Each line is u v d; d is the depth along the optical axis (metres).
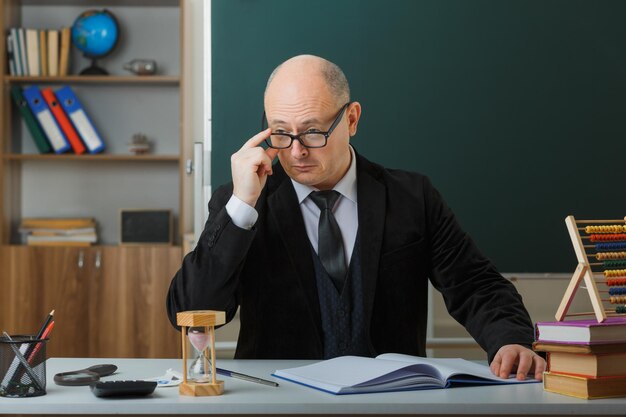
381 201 1.91
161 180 3.99
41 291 3.59
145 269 3.60
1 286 3.59
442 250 1.92
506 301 1.73
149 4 3.94
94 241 3.71
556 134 3.17
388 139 3.15
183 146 3.70
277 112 1.69
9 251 3.60
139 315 3.59
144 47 3.96
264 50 3.11
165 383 1.38
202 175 3.10
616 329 1.28
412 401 1.22
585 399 1.25
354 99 3.15
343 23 3.14
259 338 1.87
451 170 3.16
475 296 1.79
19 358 1.27
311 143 1.69
